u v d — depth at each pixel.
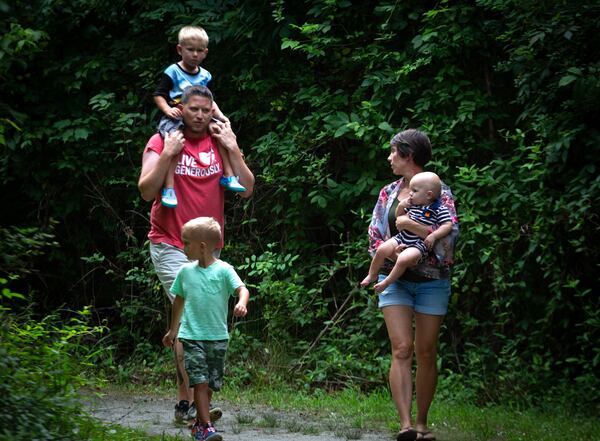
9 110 6.44
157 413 8.27
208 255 6.59
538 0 9.22
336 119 10.89
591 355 9.20
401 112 10.87
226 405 8.98
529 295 9.40
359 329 10.55
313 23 11.48
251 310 11.38
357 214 10.68
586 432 7.23
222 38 11.52
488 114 10.27
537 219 9.09
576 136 8.97
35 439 5.00
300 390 10.06
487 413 8.33
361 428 7.50
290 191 11.50
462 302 10.12
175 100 8.50
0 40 8.29
